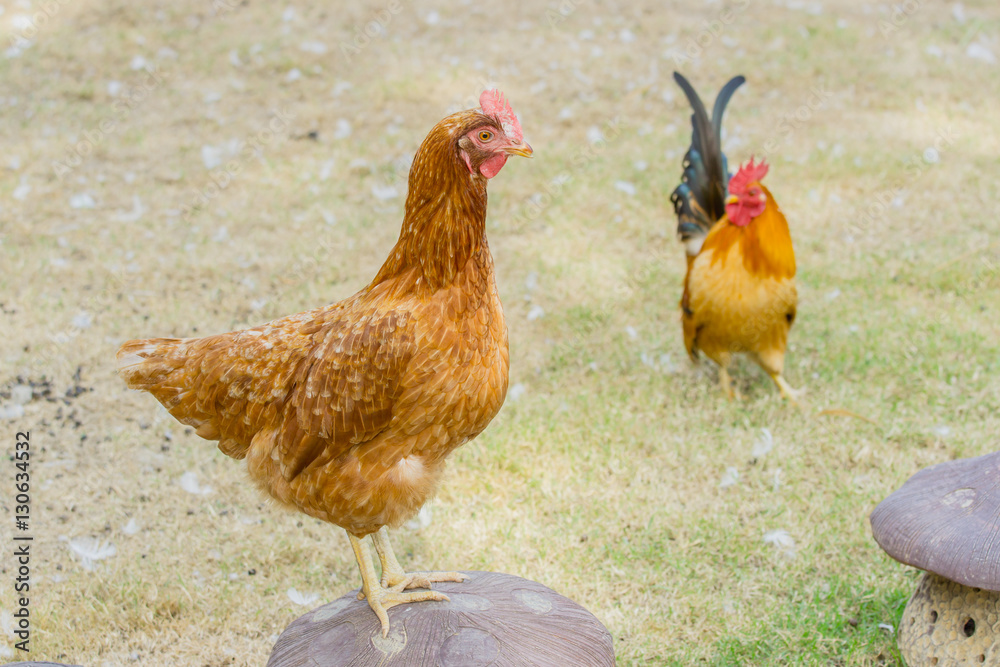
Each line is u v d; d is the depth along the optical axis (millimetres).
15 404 5246
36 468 4781
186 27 11055
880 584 4031
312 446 2906
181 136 8766
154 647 3758
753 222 4926
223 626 3869
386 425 2855
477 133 2691
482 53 10648
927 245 7062
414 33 11219
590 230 7406
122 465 4852
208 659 3709
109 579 4070
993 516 3152
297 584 4109
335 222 7383
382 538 3240
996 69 10344
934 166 8250
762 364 5422
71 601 3949
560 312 6352
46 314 6074
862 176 8102
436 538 4375
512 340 6035
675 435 5109
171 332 5961
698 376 5695
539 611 3092
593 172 8180
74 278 6531
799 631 3764
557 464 4891
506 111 2756
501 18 11742
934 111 9352
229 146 8477
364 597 3209
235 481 4777
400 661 2814
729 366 5715
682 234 5770
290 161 8352
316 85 9812
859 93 9719
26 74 9742
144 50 10398
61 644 3732
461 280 2785
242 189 7891
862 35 11148
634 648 3748
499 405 3014
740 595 4027
